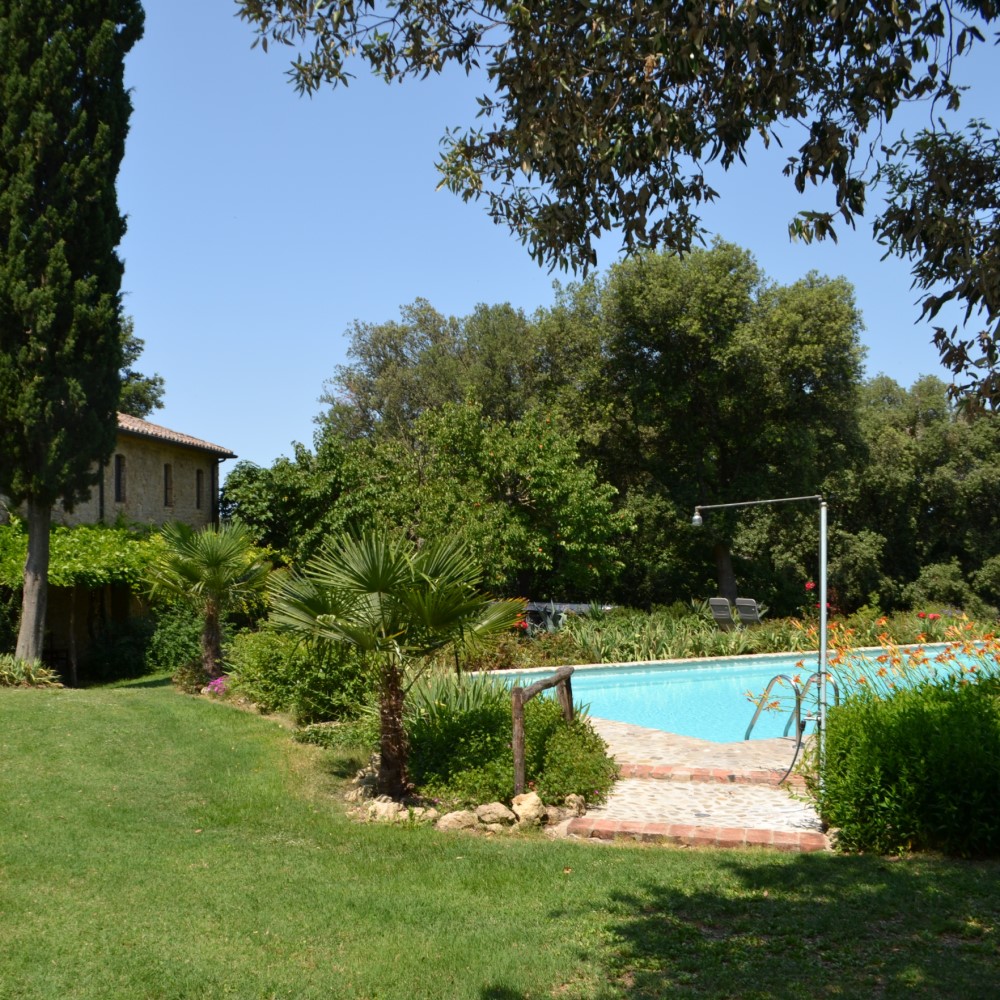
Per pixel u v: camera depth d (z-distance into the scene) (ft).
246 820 27.61
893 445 141.38
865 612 86.17
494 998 15.70
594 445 120.37
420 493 85.25
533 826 27.99
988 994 15.23
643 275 113.50
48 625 79.61
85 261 60.18
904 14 18.62
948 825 23.93
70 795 28.91
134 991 15.69
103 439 60.44
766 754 39.52
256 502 90.27
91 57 59.57
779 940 18.01
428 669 37.22
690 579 129.39
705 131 22.18
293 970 16.69
